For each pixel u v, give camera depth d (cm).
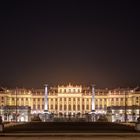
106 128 14025
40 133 11094
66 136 10194
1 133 11088
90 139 9531
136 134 10619
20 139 9525
